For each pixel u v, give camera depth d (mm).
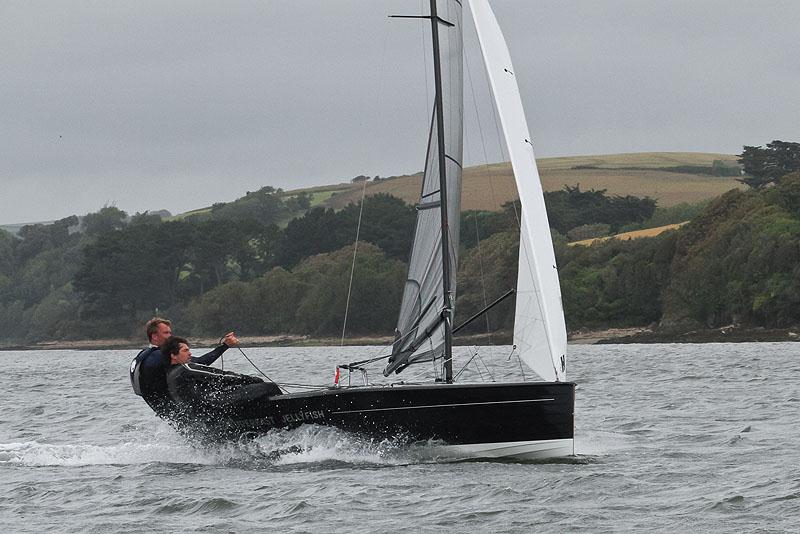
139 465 42469
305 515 32250
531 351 40375
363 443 40812
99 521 32219
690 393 75438
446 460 40531
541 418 40031
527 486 35906
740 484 36406
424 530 30469
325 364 141375
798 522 30750
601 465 40281
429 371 93625
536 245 40344
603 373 102688
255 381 41750
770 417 58000
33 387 104250
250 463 41969
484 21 42469
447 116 42312
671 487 35969
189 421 42094
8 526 31797
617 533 29875
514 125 41719
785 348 159500
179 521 32031
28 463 43594
